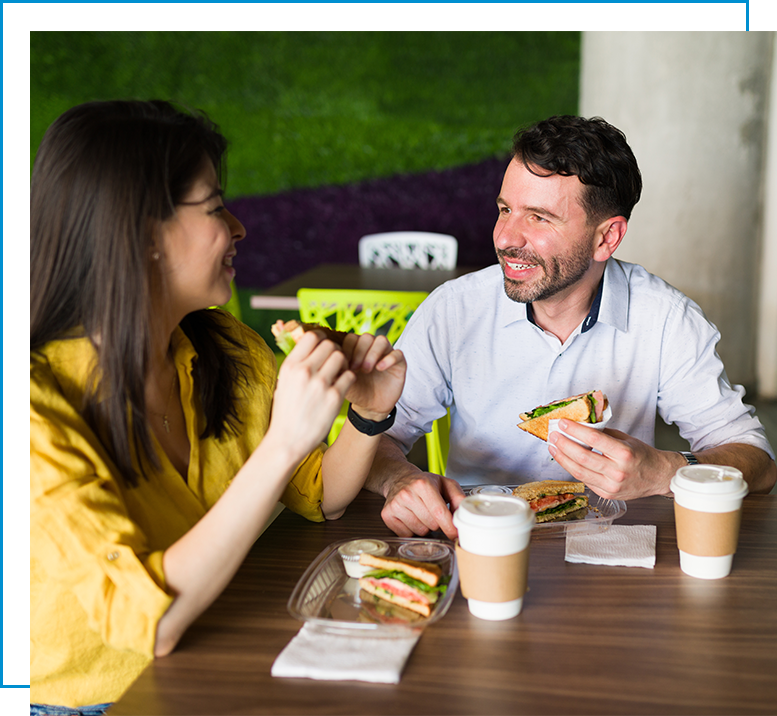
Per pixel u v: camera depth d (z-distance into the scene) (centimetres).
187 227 88
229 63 443
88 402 87
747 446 131
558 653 79
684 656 78
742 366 406
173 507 96
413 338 155
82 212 82
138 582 76
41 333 87
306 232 461
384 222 456
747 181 383
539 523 108
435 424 200
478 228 452
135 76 447
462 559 85
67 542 77
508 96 432
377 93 439
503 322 150
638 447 112
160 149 84
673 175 382
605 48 390
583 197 130
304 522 115
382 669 75
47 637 85
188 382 101
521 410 152
